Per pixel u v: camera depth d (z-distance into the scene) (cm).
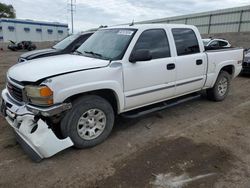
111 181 261
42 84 277
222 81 546
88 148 332
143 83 370
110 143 348
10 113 312
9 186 252
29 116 285
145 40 376
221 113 480
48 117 297
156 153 320
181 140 359
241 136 374
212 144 346
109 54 362
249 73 891
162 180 262
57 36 5172
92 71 311
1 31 4425
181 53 429
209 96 552
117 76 335
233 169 283
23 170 279
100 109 331
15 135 339
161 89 399
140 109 403
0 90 656
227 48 571
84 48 421
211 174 273
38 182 259
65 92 286
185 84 441
